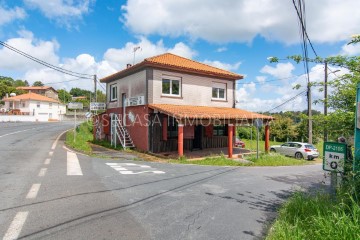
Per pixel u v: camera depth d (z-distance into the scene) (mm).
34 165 10719
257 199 7336
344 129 6480
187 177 10078
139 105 18344
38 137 22766
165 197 7129
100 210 5840
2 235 4477
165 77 18188
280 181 10094
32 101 55906
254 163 15164
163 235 4730
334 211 4621
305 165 16156
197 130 20141
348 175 5250
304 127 33656
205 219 5621
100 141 22078
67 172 9609
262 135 39188
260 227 5277
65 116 64938
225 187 8680
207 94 20172
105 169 10742
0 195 6598
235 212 6152
